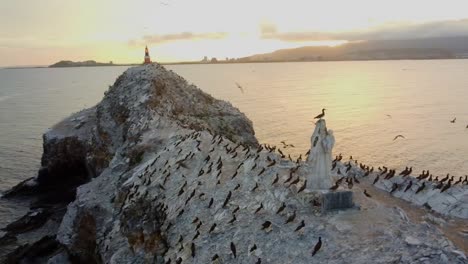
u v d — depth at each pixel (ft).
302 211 91.97
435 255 71.61
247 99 601.62
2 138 372.17
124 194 142.92
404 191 112.27
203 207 106.83
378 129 370.73
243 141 237.45
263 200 99.55
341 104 538.06
